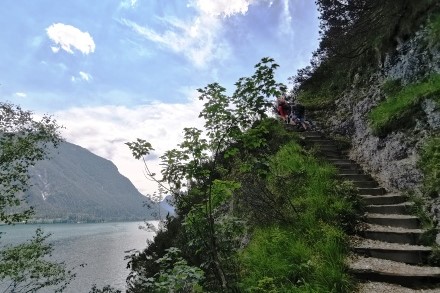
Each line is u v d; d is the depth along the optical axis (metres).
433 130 7.38
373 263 5.27
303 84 18.05
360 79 13.08
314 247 5.56
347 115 12.67
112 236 116.19
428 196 6.52
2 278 9.13
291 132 11.91
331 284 4.61
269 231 6.68
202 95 4.09
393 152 8.35
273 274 5.27
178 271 3.88
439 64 8.92
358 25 14.01
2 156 9.39
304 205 6.93
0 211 9.31
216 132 4.20
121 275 47.91
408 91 9.27
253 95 3.90
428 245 5.68
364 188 8.03
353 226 6.38
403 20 10.98
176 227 10.82
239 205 8.61
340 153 11.01
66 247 80.06
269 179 8.05
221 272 4.25
